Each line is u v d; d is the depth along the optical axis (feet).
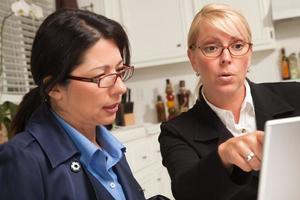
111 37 2.69
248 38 3.54
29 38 8.98
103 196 2.66
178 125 3.71
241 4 10.06
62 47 2.54
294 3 9.35
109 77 2.64
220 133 3.56
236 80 3.51
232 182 2.32
